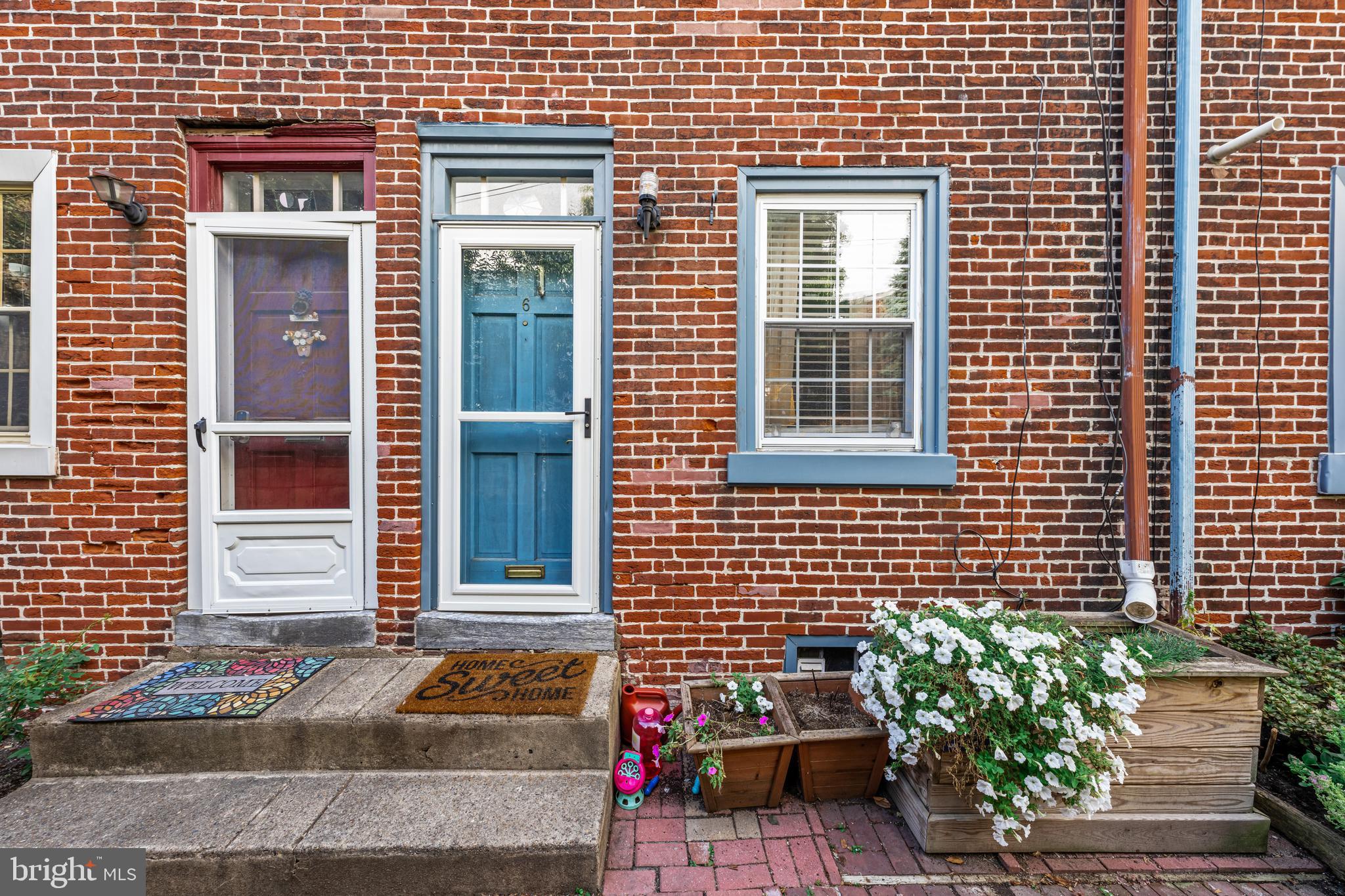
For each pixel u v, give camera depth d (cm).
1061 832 226
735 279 321
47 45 311
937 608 249
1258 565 319
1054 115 318
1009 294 320
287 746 245
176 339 316
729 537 322
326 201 334
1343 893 210
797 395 335
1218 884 214
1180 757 229
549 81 319
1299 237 316
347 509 326
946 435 321
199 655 314
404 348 318
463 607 328
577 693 265
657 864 219
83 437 313
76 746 242
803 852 224
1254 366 317
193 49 313
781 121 320
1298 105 316
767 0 318
